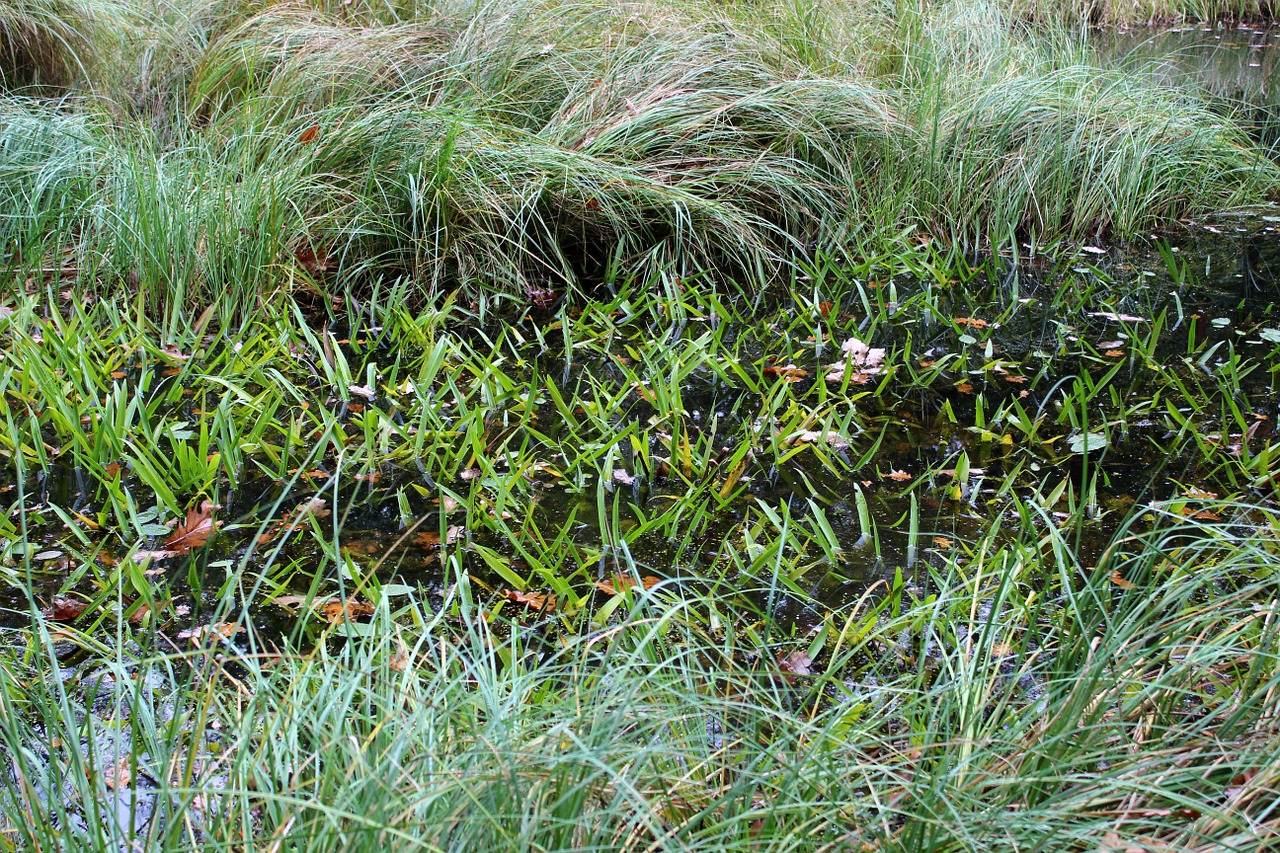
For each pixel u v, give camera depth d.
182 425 3.88
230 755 2.23
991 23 7.75
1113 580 3.00
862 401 4.32
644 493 3.56
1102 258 6.13
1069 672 2.42
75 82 6.69
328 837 1.78
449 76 6.06
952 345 4.93
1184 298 5.50
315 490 3.52
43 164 5.18
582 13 6.71
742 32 6.69
